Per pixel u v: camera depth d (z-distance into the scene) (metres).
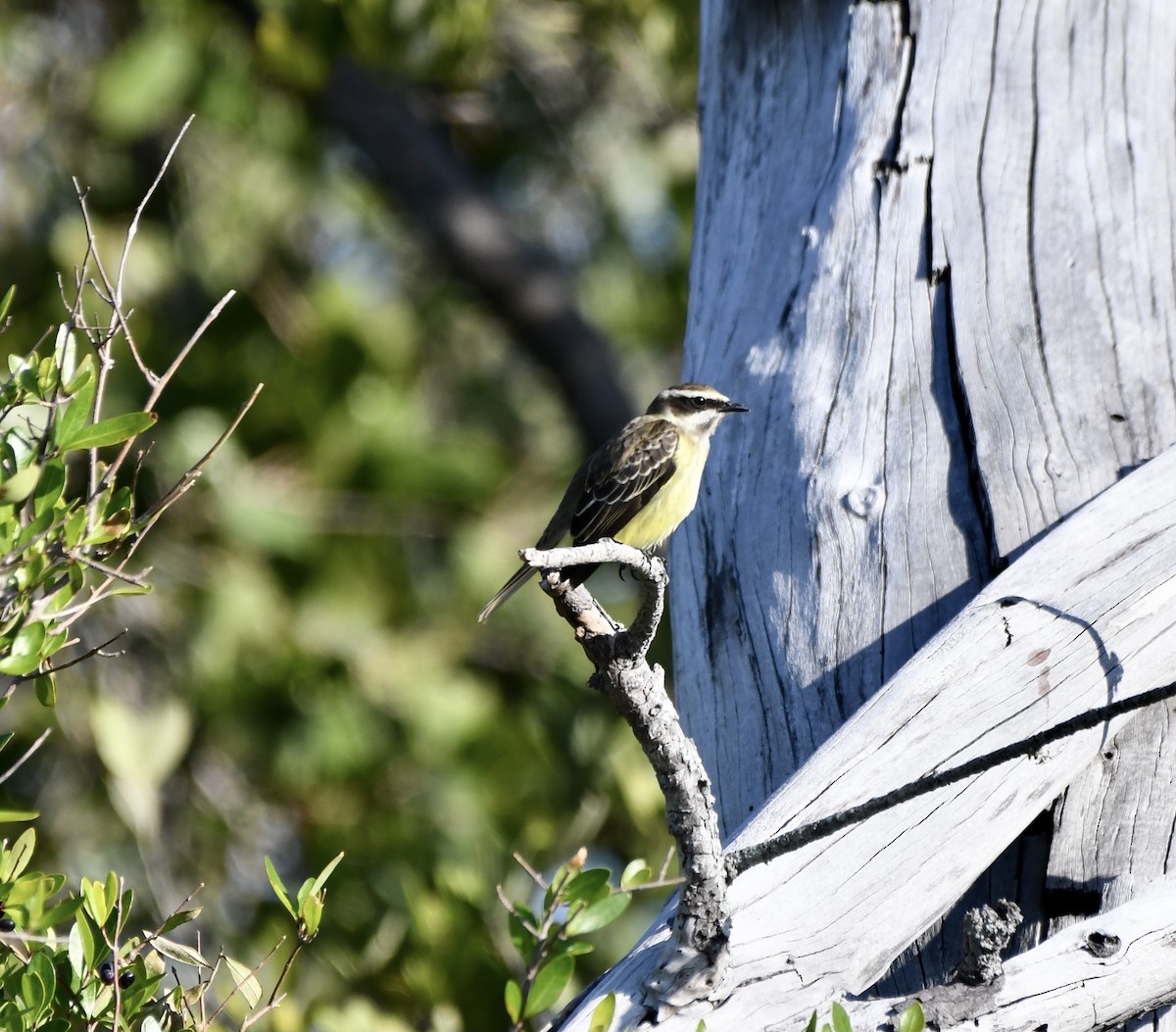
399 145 21.69
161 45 17.97
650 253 22.30
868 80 10.03
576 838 14.58
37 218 18.52
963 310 8.95
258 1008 7.23
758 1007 6.04
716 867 5.98
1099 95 9.71
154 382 6.70
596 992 6.24
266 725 16.59
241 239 19.19
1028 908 6.95
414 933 13.21
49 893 6.71
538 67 21.19
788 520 8.56
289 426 17.56
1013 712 6.90
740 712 8.25
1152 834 6.98
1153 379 8.58
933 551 8.10
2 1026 6.07
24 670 6.38
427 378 21.47
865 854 6.48
